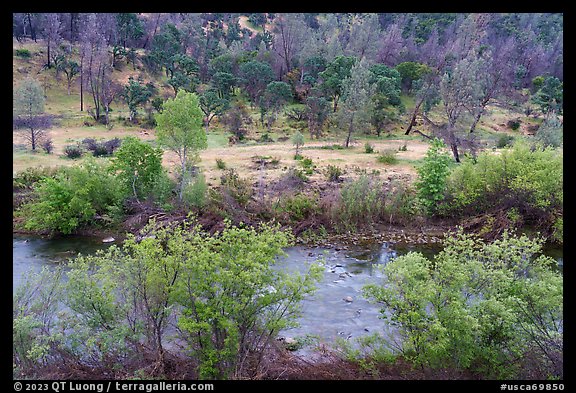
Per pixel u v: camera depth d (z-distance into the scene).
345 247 18.27
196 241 8.66
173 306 8.77
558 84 50.78
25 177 23.62
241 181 22.25
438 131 33.16
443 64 55.28
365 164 28.59
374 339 9.34
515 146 20.83
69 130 39.44
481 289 8.95
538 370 7.97
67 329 9.57
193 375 8.43
